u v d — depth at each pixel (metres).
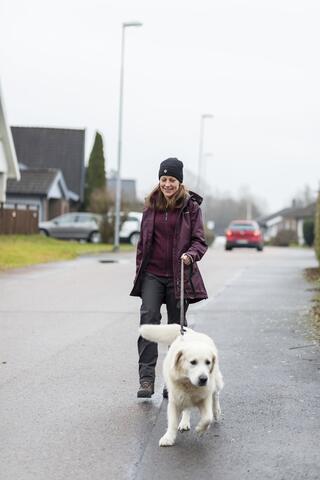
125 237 42.94
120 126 37.12
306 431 6.36
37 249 30.66
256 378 8.32
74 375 8.47
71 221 43.59
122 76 37.19
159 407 7.15
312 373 8.58
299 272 24.06
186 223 7.25
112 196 43.88
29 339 10.81
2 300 15.48
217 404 6.65
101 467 5.49
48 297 16.08
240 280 20.89
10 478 5.25
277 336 11.09
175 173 7.21
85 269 24.09
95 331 11.57
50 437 6.20
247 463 5.57
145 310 7.31
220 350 9.96
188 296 7.22
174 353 6.07
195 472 5.39
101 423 6.61
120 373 8.58
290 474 5.33
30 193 49.25
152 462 5.61
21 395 7.55
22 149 62.31
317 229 23.72
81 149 62.25
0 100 33.16
